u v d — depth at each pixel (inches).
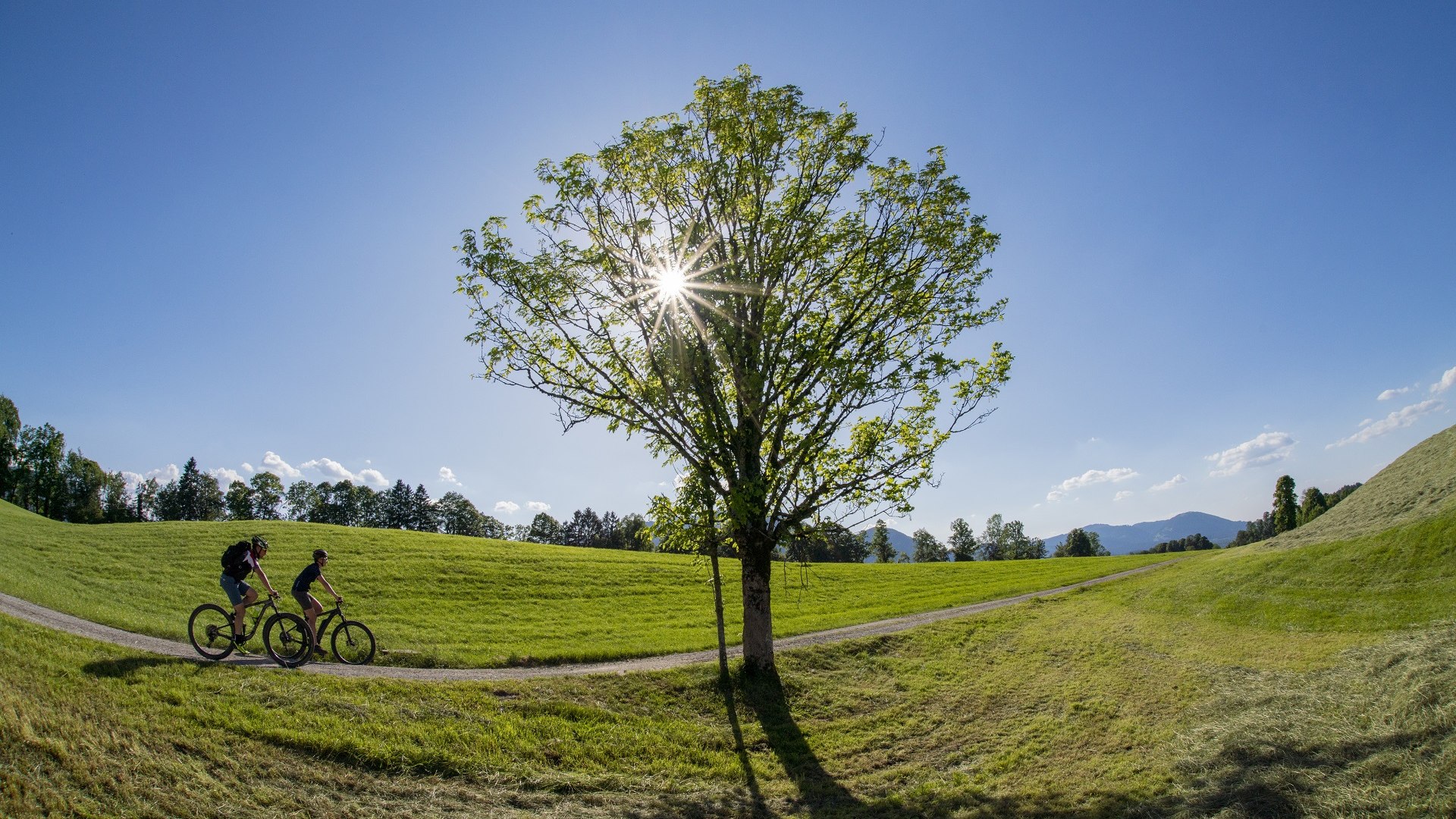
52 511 3981.3
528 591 1290.6
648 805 442.6
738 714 651.5
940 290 694.5
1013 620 1146.0
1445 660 489.1
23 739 334.6
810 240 689.0
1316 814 343.0
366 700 508.7
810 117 684.7
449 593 1213.7
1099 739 581.0
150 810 315.9
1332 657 693.3
